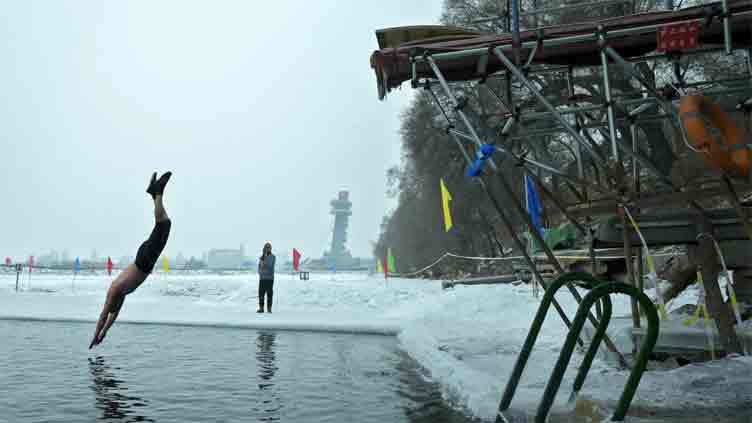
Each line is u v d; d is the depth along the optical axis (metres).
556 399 4.00
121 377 5.73
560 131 6.95
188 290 21.12
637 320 5.94
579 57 6.45
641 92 6.64
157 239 4.05
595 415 3.41
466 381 4.75
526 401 3.96
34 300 18.55
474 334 8.75
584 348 6.49
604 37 5.55
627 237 5.25
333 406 4.34
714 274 5.21
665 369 5.35
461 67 6.46
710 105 4.61
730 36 5.25
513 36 5.77
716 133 5.06
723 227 5.33
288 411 4.18
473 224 37.00
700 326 5.81
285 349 8.17
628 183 5.35
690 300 9.57
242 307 16.59
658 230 5.61
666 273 11.26
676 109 5.66
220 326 11.43
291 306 16.86
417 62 6.32
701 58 10.93
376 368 6.38
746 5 5.23
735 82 6.32
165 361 6.88
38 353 7.55
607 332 6.27
